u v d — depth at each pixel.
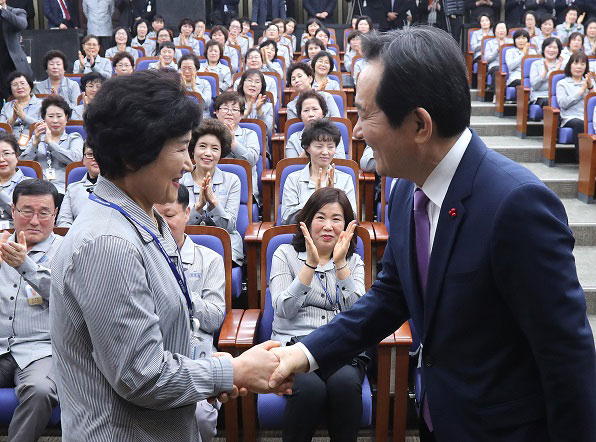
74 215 4.02
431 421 1.55
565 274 1.28
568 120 6.55
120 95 1.32
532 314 1.28
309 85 7.05
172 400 1.35
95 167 4.02
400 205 1.58
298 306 2.82
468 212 1.35
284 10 13.42
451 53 1.30
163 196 1.42
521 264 1.28
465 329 1.38
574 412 1.29
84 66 9.36
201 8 11.87
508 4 11.97
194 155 3.99
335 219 2.88
